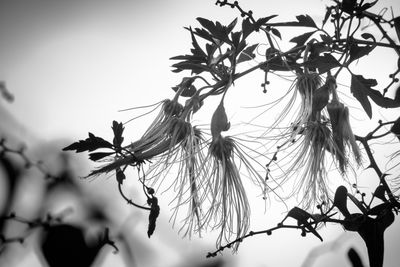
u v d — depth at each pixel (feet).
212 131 1.60
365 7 1.60
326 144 1.64
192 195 1.62
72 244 1.45
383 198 1.64
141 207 1.59
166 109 1.64
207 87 1.63
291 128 1.64
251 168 1.64
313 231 1.61
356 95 1.59
